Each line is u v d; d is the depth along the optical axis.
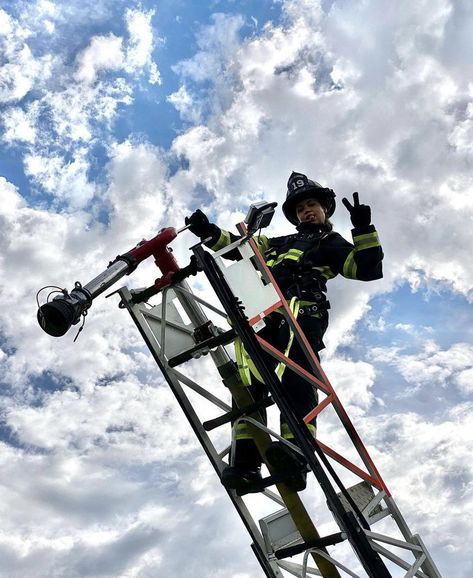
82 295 4.82
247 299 4.95
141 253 5.17
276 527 5.27
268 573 5.17
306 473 4.86
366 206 5.09
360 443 5.07
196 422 5.21
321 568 5.01
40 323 4.74
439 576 5.05
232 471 4.92
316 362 5.03
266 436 4.95
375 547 4.89
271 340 5.26
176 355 5.39
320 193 5.67
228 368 5.17
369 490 5.15
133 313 5.34
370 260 5.05
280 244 5.54
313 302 5.25
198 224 5.33
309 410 5.12
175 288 5.31
